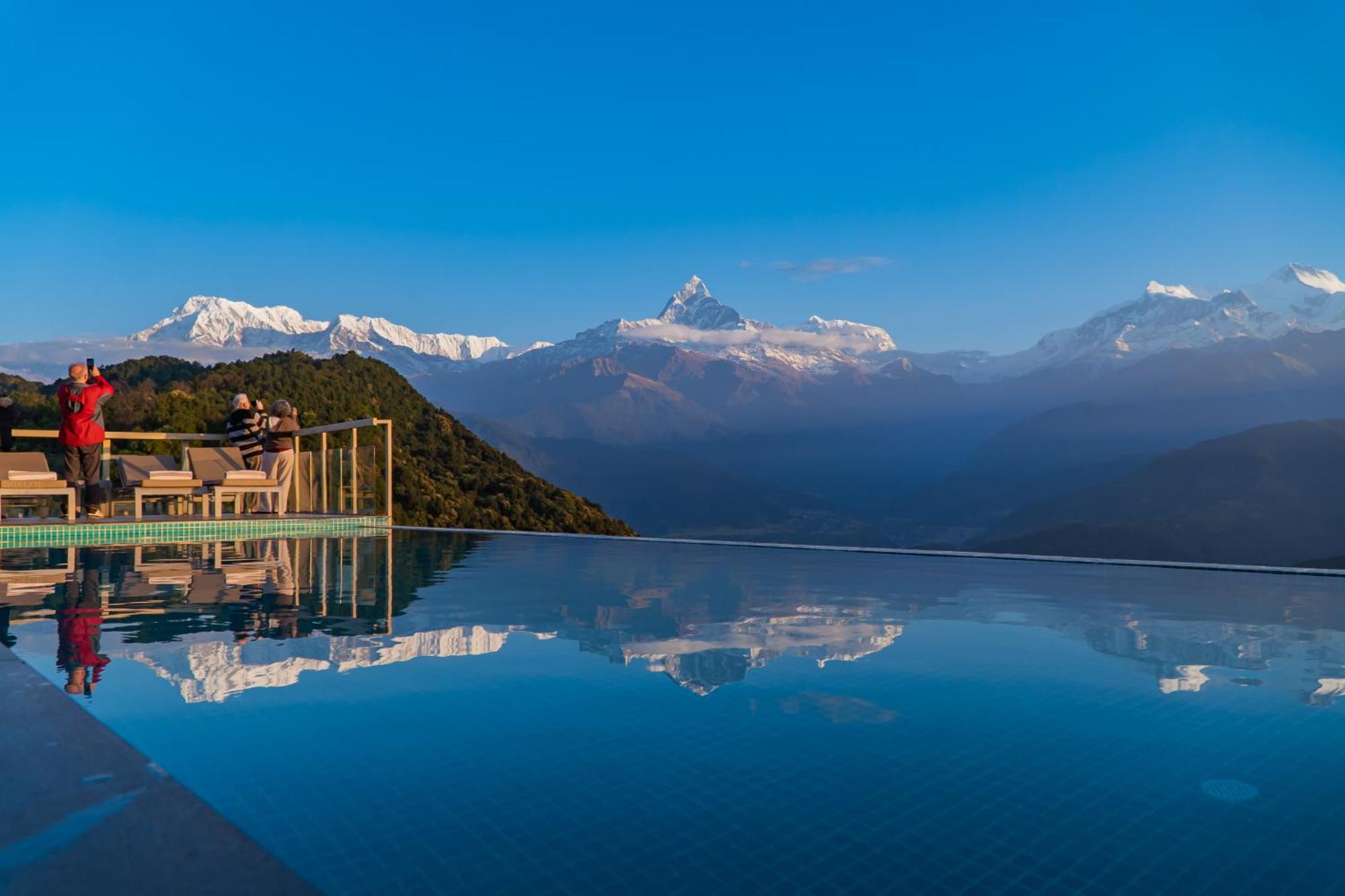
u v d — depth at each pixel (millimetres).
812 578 5004
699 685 2373
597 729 1970
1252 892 1221
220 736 1867
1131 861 1318
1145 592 4414
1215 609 3822
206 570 4941
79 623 3145
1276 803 1563
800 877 1257
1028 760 1784
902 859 1318
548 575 5000
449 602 3883
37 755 1460
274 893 1025
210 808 1262
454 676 2453
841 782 1653
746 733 1955
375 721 2004
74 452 7418
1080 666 2646
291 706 2105
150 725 1938
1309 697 2293
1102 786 1637
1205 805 1556
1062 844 1380
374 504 8703
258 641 2859
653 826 1433
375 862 1283
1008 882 1244
